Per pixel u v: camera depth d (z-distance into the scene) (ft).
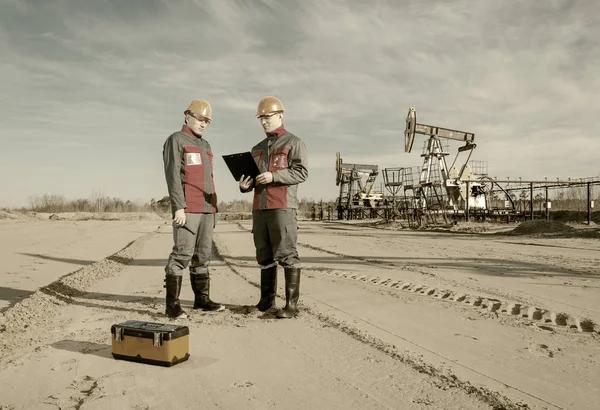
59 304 18.62
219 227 89.61
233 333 14.21
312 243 48.62
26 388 9.79
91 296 20.81
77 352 12.30
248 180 16.78
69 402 9.04
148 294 21.34
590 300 18.75
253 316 16.55
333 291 21.12
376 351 12.32
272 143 17.34
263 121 17.51
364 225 102.63
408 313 16.71
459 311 17.01
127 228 84.74
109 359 11.74
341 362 11.46
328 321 15.62
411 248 42.19
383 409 8.71
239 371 10.84
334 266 29.84
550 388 9.77
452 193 100.63
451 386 9.86
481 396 9.31
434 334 13.96
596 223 82.17
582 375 10.53
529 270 27.37
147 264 32.65
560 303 18.17
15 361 11.54
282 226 16.66
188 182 16.66
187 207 16.61
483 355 11.99
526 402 9.04
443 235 62.18
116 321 15.81
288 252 16.71
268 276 17.61
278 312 16.28
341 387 9.82
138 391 9.62
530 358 11.73
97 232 70.23
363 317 16.12
